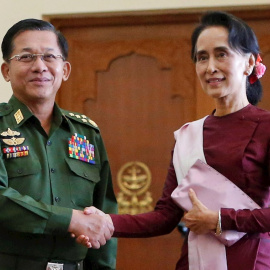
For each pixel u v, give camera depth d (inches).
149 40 170.1
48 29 103.0
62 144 103.3
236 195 91.4
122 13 167.3
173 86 168.6
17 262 96.0
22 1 167.9
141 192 166.4
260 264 91.0
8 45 102.2
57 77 102.3
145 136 168.2
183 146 98.6
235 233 90.9
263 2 160.9
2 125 100.4
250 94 100.0
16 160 98.3
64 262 98.7
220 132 96.0
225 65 94.2
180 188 94.3
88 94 171.2
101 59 171.5
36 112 102.6
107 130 169.6
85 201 102.7
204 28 96.7
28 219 93.4
